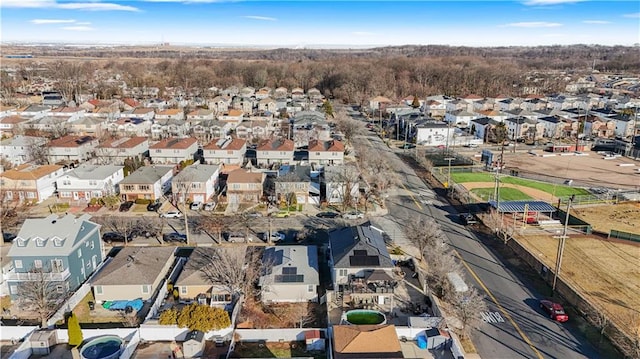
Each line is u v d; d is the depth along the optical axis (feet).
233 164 301.63
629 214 224.94
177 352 124.67
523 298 152.25
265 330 129.90
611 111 446.19
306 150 336.29
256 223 214.28
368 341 117.08
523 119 400.67
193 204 231.30
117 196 244.63
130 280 148.66
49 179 246.27
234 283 146.30
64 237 153.89
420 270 167.73
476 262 177.37
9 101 531.09
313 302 151.12
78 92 580.71
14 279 148.46
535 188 265.13
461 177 288.71
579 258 177.78
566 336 132.16
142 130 377.50
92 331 128.47
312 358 119.96
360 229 174.50
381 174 271.28
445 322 133.49
